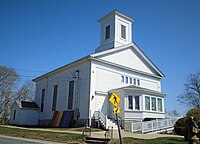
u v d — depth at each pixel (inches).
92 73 1199.6
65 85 1386.6
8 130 1064.8
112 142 665.6
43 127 1325.0
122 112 1181.1
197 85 1850.4
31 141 717.9
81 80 1251.2
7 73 2345.0
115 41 1402.6
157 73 1608.0
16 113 1617.9
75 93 1274.6
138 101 1227.2
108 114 1223.5
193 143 576.1
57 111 1391.5
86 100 1179.3
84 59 1231.5
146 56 1523.1
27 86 2605.8
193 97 1847.9
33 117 1599.4
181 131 868.0
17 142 668.1
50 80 1576.0
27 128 1217.4
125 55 1405.0
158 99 1341.0
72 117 1244.5
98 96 1200.2
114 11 1440.7
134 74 1430.9
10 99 2354.8
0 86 2297.0
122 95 1210.0
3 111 2299.5
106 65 1280.8
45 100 1583.4
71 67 1357.0
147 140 681.0
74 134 837.2
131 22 1536.7
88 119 1135.6
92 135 812.0
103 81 1242.6
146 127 1064.2
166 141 660.7
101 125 1112.8
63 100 1371.8
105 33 1496.1
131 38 1508.4
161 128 1133.7
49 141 746.2
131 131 1023.0
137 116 1194.6
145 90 1255.5
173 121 1216.8
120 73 1346.0
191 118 593.9
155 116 1280.8
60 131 978.1
